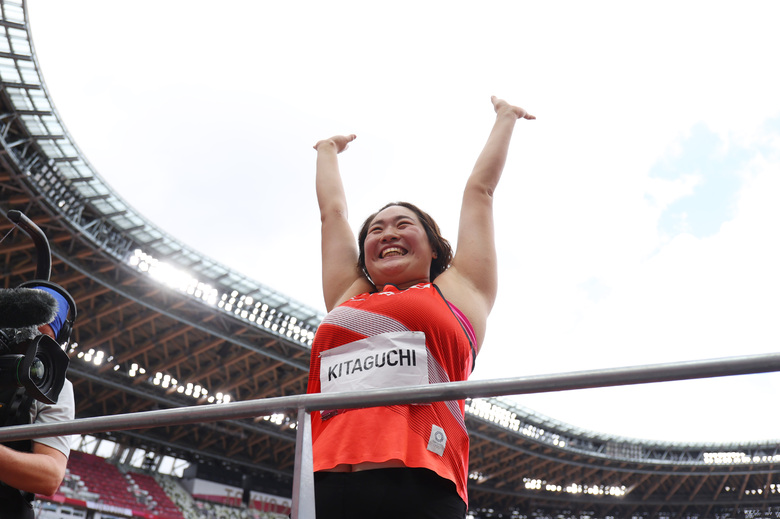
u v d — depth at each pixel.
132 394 32.72
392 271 2.28
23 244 24.45
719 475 48.44
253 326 31.06
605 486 50.06
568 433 45.62
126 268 27.11
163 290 28.30
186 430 35.50
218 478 38.16
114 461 34.97
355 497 1.65
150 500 33.53
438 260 2.52
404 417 1.73
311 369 2.04
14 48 21.19
